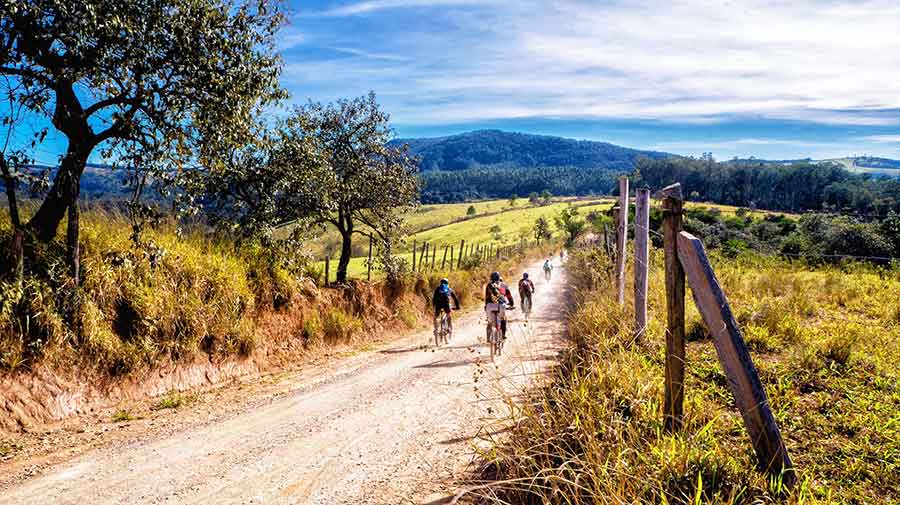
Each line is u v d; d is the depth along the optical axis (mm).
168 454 5605
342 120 17047
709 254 14789
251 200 13070
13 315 6855
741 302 8844
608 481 2947
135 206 8281
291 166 13148
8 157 6793
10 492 4684
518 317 16766
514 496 3668
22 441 6047
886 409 4195
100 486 4766
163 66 7719
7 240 7312
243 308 10664
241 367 10031
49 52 7004
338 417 6812
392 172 17516
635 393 4383
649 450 3430
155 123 7602
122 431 6531
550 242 84750
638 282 6969
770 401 4484
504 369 8422
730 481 3000
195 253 10023
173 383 8555
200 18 7801
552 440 3777
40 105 6699
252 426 6621
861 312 8750
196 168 8828
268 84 8836
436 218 172000
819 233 24016
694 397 4289
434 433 5836
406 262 19141
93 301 7867
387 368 10406
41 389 6848
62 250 7824
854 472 3238
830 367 5414
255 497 4441
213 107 8000
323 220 15359
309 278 13992
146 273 8719
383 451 5391
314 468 5043
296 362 11406
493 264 34781
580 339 7434
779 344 6324
